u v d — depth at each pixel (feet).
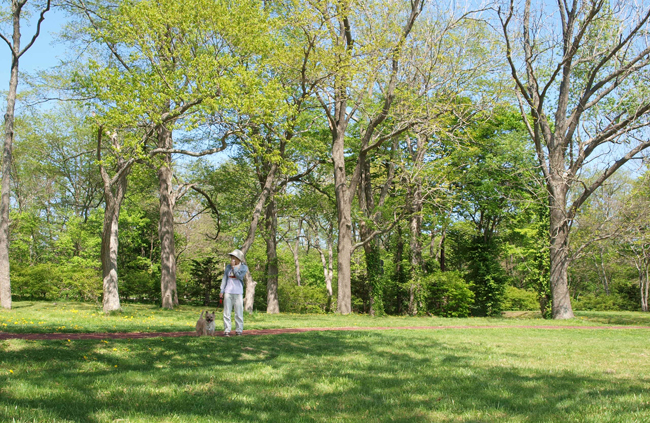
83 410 13.67
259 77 67.77
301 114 81.82
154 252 126.00
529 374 22.36
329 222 127.54
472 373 22.13
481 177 98.68
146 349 25.58
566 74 78.33
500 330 50.42
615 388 19.03
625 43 70.64
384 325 54.13
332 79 71.56
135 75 55.62
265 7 71.82
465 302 102.01
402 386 18.92
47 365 20.35
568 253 77.92
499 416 14.32
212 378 19.34
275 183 89.45
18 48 64.54
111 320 45.27
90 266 108.58
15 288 90.53
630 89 74.43
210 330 34.17
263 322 53.21
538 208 97.91
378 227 87.45
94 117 55.31
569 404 15.96
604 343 38.19
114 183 60.90
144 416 13.35
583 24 70.90
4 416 12.50
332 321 59.21
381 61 70.90
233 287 35.19
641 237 73.82
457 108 77.05
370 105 86.53
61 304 77.56
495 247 113.19
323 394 17.33
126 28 56.54
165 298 81.51
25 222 115.44
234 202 94.68
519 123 103.60
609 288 152.87
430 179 83.66
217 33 60.03
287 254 132.98
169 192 84.48
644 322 69.87
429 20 77.51
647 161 69.51
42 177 127.95
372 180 113.29
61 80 74.43
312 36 66.33
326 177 108.27
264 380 19.42
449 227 105.91
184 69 56.90
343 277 82.12
